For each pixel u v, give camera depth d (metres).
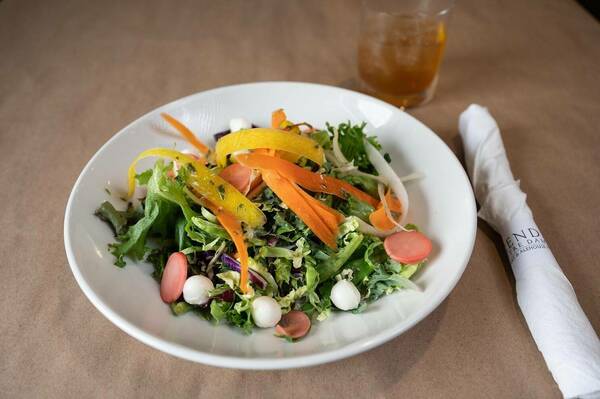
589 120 0.56
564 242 0.43
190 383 0.34
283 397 0.33
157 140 0.46
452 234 0.38
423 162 0.44
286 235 0.39
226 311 0.35
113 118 0.56
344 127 0.46
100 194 0.40
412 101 0.58
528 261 0.38
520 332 0.36
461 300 0.38
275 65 0.64
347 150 0.45
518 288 0.38
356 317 0.35
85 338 0.36
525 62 0.64
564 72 0.62
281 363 0.30
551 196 0.47
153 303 0.35
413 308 0.33
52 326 0.37
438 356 0.35
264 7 0.75
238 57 0.65
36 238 0.44
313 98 0.49
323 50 0.66
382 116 0.47
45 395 0.33
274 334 0.34
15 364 0.35
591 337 0.33
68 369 0.34
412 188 0.44
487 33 0.69
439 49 0.54
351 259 0.39
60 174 0.50
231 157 0.41
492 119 0.51
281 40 0.68
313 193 0.41
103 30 0.70
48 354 0.35
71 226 0.36
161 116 0.47
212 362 0.30
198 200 0.38
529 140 0.53
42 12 0.74
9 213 0.46
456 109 0.57
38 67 0.64
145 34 0.70
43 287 0.40
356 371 0.34
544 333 0.34
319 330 0.35
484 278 0.40
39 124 0.56
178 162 0.38
